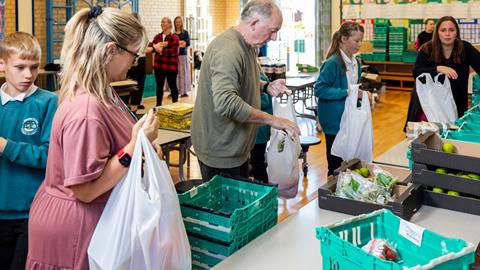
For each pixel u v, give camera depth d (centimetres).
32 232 182
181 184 326
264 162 407
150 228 162
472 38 1121
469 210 217
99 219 172
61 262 177
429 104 348
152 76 1138
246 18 256
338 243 146
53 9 953
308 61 1355
